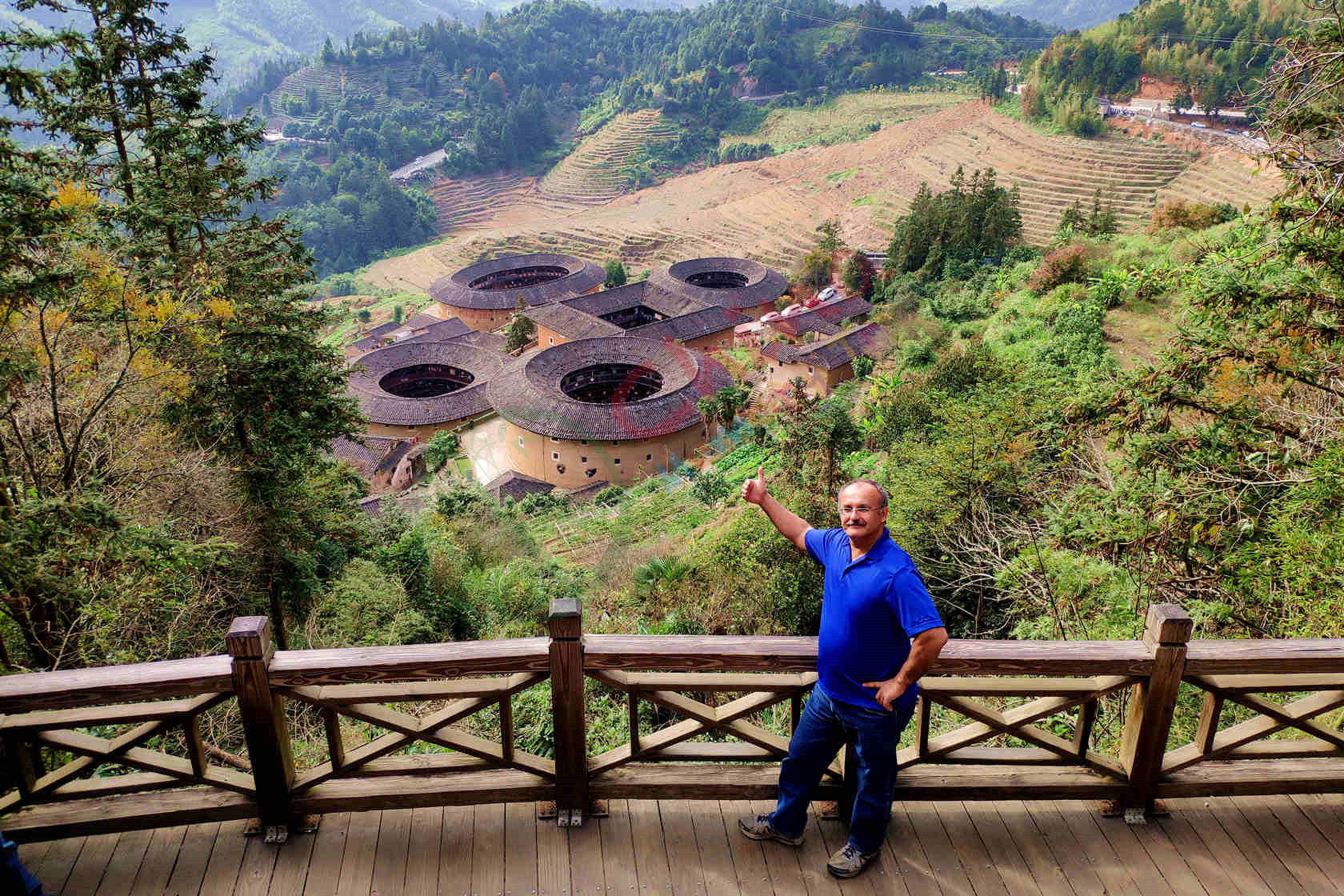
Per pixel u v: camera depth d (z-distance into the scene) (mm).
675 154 153250
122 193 13680
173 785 3240
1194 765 3451
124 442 10516
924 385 21516
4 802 3148
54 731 3076
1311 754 3377
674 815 3365
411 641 13547
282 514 13289
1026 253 55125
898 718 2910
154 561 7363
